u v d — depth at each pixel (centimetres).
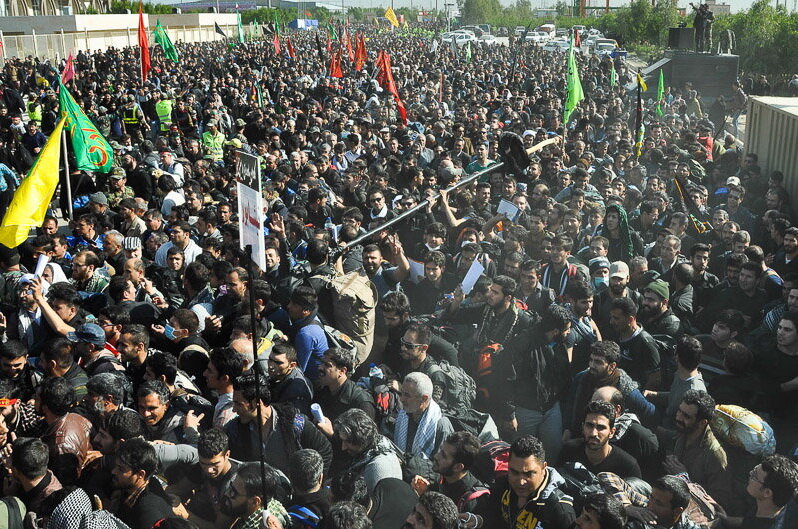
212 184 1248
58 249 888
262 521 415
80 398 576
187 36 8075
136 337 604
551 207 982
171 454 502
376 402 581
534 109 2403
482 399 656
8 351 605
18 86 3231
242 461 521
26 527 442
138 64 4109
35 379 638
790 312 639
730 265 816
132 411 498
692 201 1059
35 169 819
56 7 7506
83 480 497
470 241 835
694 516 473
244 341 610
